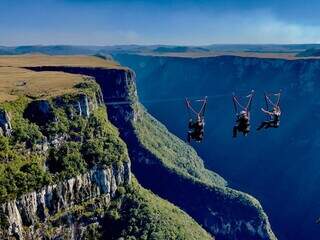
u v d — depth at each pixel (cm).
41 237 18125
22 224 17500
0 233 16500
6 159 17888
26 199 17638
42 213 18375
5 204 16800
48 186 18638
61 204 19212
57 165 19875
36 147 19312
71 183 19738
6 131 18375
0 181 17162
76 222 19775
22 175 17888
